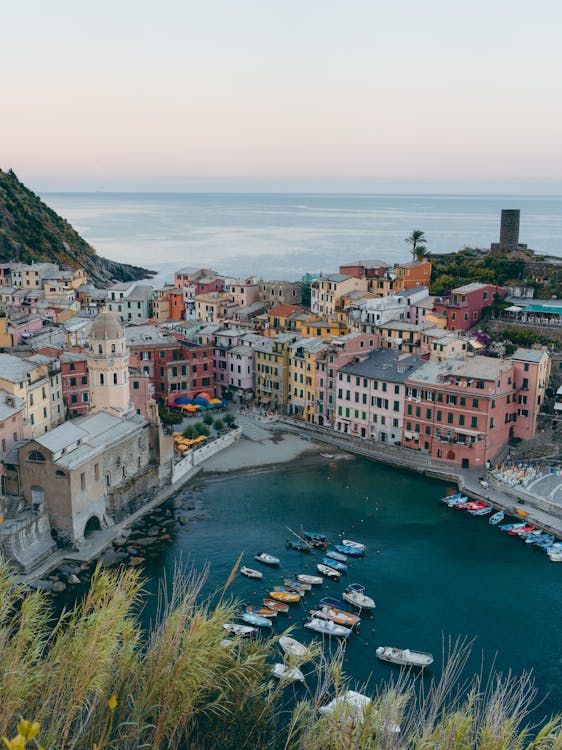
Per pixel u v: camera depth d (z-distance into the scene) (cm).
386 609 9525
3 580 3353
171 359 17800
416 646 8706
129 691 3084
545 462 14412
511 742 3188
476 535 11744
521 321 18362
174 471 13988
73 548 10925
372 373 15962
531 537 11481
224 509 12781
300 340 18012
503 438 14725
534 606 9644
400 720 3378
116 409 13188
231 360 18762
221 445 15850
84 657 2886
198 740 3256
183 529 11931
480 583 10219
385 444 15462
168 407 17788
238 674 3328
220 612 3145
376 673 8100
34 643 3156
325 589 10000
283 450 15838
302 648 8212
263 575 10319
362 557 10969
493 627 9150
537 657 8531
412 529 11988
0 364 13100
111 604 3020
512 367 14650
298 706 3428
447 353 15950
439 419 14750
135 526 12050
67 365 14688
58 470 10750
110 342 12962
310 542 11406
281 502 13100
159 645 3120
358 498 13288
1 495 10994
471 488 13388
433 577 10394
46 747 2678
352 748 3020
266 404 18500
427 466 14512
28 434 12756
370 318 18838
